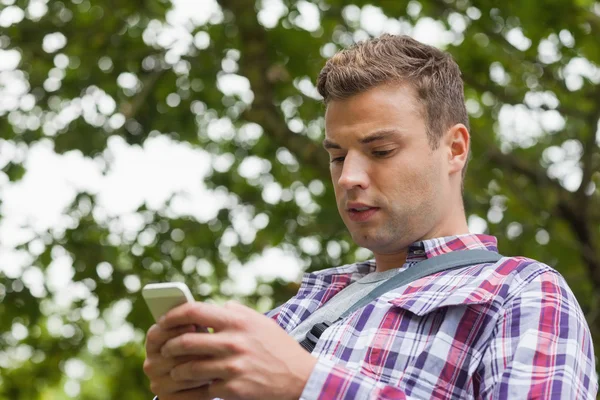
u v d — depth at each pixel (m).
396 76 2.31
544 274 2.12
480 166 7.22
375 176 2.27
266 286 7.62
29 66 7.19
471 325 2.04
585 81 7.10
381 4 7.25
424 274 2.22
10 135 7.17
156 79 7.12
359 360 2.03
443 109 2.36
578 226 7.15
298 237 7.82
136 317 7.39
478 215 7.55
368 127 2.26
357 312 2.15
